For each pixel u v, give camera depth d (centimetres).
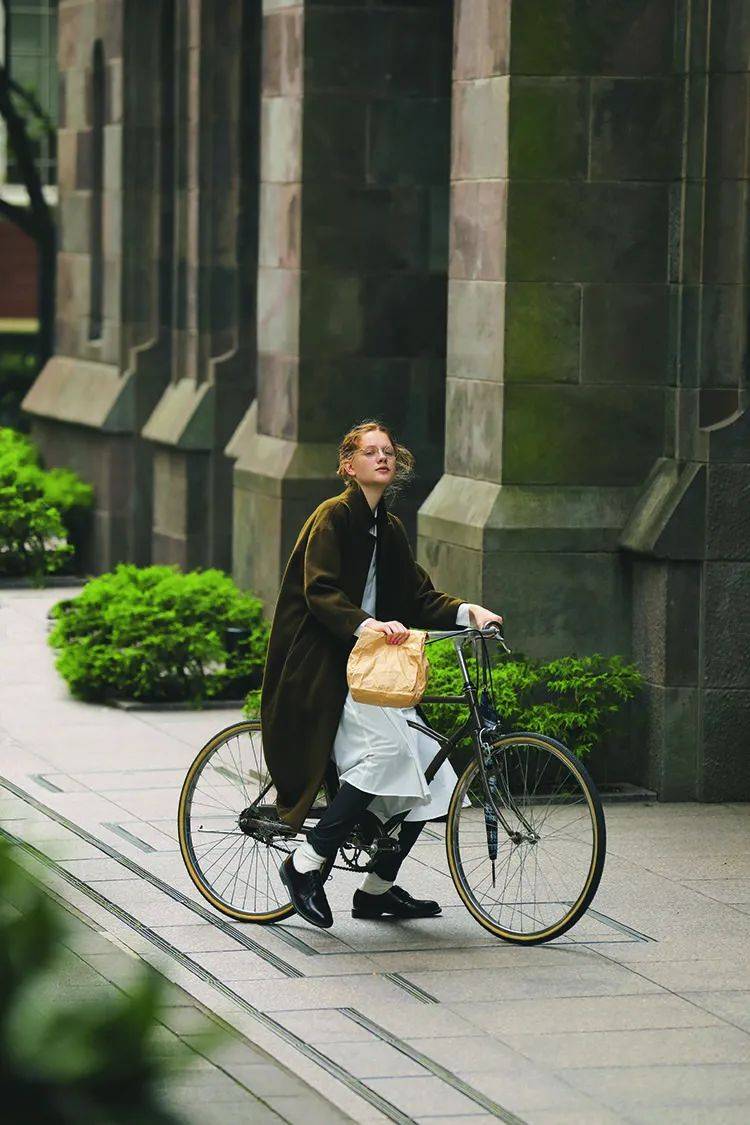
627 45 3055
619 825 2827
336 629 2144
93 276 5950
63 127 6225
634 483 3100
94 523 5659
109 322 5716
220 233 4953
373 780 2148
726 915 2330
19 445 6184
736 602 2980
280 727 2191
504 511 3058
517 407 3069
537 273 3061
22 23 9881
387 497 2317
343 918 2284
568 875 2173
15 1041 1095
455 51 3250
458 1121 1622
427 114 4000
